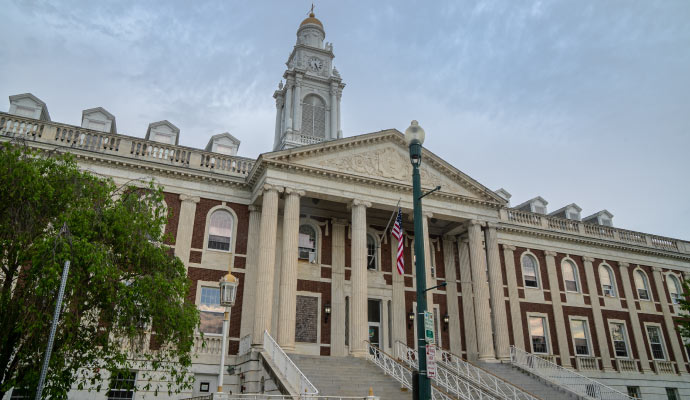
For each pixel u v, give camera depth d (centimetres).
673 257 4562
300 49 4938
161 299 1634
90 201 1659
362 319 2708
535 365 3297
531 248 3978
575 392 2711
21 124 2711
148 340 2391
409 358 2834
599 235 4306
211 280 2856
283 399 1770
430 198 3222
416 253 1326
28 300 1425
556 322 3816
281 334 2534
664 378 4006
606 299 4112
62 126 2780
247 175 3092
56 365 1455
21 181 1492
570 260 4091
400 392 2184
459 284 3562
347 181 2992
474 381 2502
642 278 4391
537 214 4112
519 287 3809
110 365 1647
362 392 2144
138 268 1678
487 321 3092
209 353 2661
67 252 1391
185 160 3030
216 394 1537
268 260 2655
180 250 2830
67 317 1430
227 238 2992
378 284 3294
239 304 2859
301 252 3183
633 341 4062
